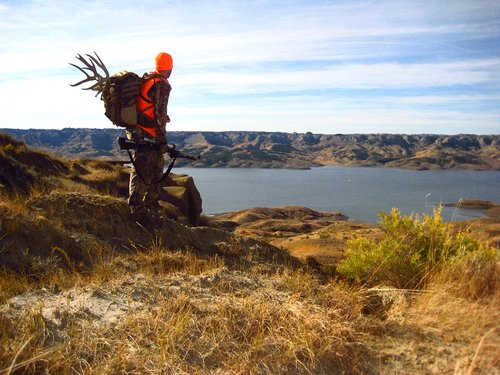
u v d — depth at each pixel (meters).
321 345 3.32
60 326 3.36
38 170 20.70
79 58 5.29
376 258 5.87
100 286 4.25
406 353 3.35
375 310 4.48
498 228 34.41
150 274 4.87
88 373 2.83
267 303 3.89
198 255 6.79
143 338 3.27
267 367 3.10
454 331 3.66
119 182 24.27
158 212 7.19
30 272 5.21
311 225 127.31
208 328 3.46
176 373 2.94
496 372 3.02
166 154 5.86
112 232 6.57
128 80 5.20
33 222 5.92
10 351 2.91
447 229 6.19
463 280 4.61
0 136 21.83
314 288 4.57
